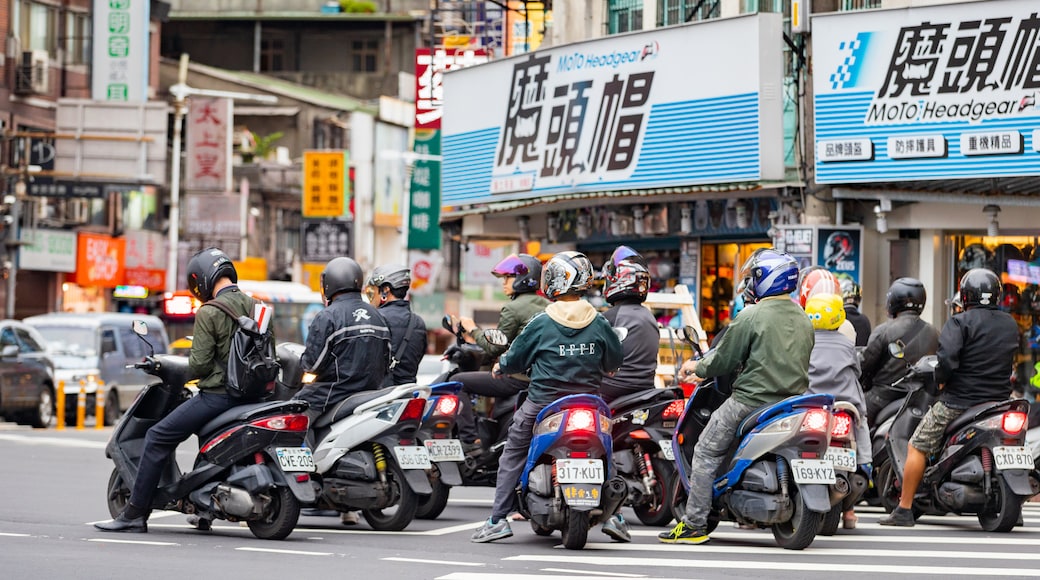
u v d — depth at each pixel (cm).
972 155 3859
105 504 2897
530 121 5066
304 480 2336
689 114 4444
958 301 2666
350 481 2469
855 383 2586
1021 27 3778
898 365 2855
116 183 9219
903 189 4122
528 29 6481
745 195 4509
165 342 6956
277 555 2139
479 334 2591
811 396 2214
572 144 4847
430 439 2658
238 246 10850
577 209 5288
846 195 4150
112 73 9762
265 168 12812
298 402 2334
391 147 14638
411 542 2348
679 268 5031
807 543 2266
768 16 4259
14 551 2119
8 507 2816
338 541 2356
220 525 2608
